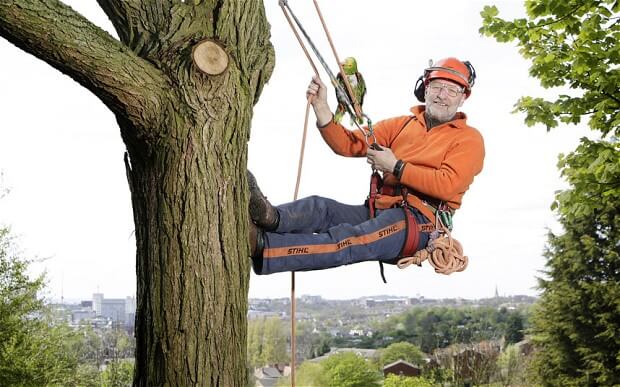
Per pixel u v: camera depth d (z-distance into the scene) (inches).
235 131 136.6
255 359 3334.2
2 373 679.1
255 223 150.6
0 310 703.1
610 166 283.9
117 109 129.9
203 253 132.4
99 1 142.8
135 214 140.0
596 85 291.1
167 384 131.6
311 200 162.7
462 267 164.9
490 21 305.1
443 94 173.0
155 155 134.0
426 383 1560.0
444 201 165.3
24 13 117.7
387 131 182.2
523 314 3132.4
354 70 169.3
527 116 316.2
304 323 4431.6
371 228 156.8
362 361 2415.1
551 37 307.0
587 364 1043.3
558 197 304.5
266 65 148.6
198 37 135.5
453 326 3134.8
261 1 151.6
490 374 1512.1
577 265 1047.0
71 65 123.6
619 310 992.9
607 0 277.0
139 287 138.2
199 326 131.9
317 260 150.6
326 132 176.4
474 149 169.2
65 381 753.0
